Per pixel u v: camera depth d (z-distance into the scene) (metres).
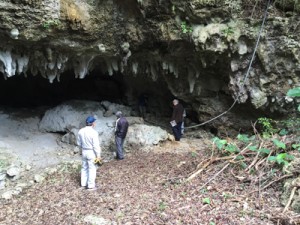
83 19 9.47
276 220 5.71
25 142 12.10
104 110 13.77
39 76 15.41
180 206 6.61
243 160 7.77
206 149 10.24
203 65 10.86
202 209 6.38
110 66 11.88
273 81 10.47
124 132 10.71
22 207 7.60
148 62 12.34
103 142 12.01
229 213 6.13
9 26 8.42
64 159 11.03
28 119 13.80
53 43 9.62
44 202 7.72
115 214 6.63
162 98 14.98
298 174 6.53
